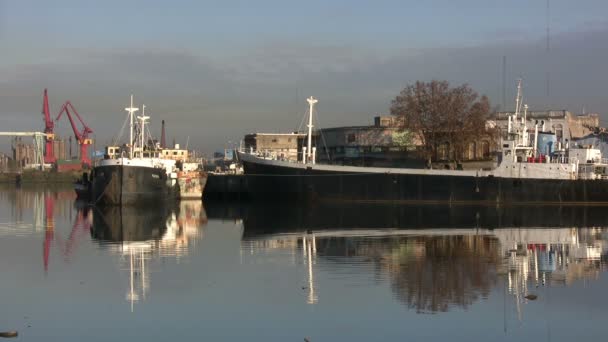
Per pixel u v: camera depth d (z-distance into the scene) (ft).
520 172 374.84
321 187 387.75
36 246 204.33
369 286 141.59
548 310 122.21
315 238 224.12
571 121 552.00
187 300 130.11
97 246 204.13
